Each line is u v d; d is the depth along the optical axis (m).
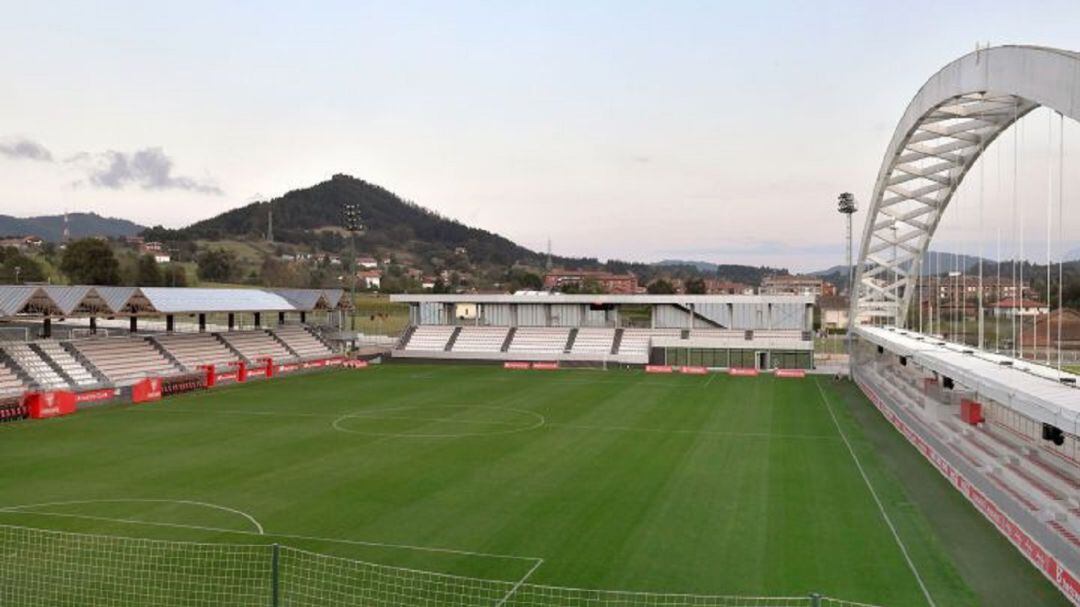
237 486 28.25
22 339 58.81
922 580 19.27
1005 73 23.70
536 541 21.98
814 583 18.95
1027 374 26.25
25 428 40.69
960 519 24.62
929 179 55.25
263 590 18.16
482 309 83.25
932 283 62.75
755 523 23.83
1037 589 18.81
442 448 35.44
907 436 38.28
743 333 74.75
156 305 58.66
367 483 28.73
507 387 58.78
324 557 20.53
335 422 42.66
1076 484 23.39
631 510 25.20
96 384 51.28
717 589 18.52
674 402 50.97
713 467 31.58
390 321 124.31
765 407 48.91
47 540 21.88
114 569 19.55
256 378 63.19
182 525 23.41
